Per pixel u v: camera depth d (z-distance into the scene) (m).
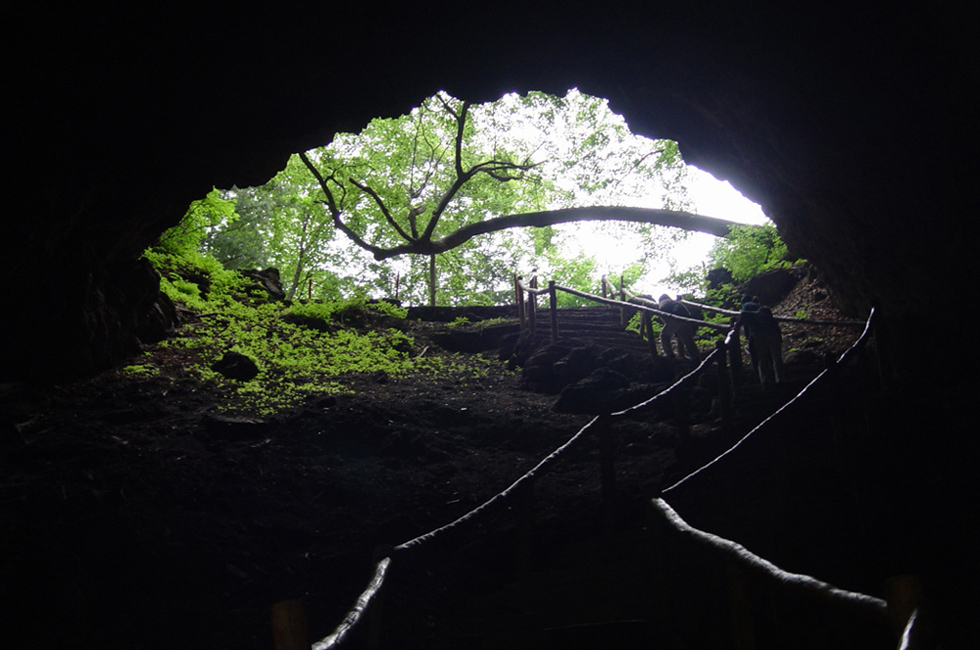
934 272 9.56
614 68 10.54
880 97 8.59
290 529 7.67
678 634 4.52
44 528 7.09
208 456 9.12
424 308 19.44
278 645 2.15
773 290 16.28
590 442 10.39
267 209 30.03
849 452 6.67
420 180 24.70
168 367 12.29
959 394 7.89
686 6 8.99
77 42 7.44
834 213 10.90
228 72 8.85
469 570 7.16
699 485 7.40
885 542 6.07
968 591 5.62
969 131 8.20
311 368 13.63
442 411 11.70
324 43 8.99
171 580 6.76
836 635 4.73
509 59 10.15
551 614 5.53
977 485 6.32
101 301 11.36
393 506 8.53
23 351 10.13
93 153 8.78
